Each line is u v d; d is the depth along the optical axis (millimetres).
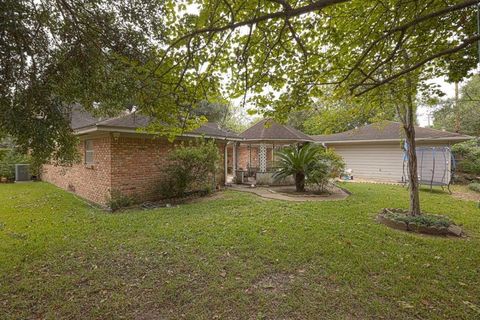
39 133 2844
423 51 4074
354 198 8312
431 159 11148
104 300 2742
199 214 6273
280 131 13203
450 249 4102
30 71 2912
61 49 3086
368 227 5156
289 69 3762
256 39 3352
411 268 3426
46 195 9344
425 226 4961
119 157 7910
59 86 3025
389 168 14609
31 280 3145
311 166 9711
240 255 3828
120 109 3713
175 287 2965
